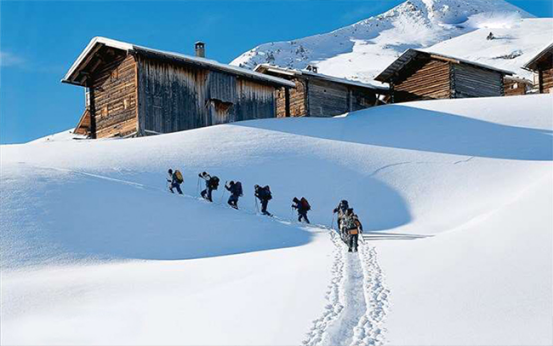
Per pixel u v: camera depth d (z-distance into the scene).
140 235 22.86
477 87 55.47
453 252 13.52
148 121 40.09
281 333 9.84
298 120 41.72
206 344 9.77
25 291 15.30
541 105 42.47
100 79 43.53
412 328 9.54
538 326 8.88
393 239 22.16
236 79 44.22
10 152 33.78
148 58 40.53
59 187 25.91
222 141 36.00
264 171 32.28
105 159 32.19
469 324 9.34
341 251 18.16
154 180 29.97
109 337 10.91
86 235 22.36
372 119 42.56
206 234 23.45
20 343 11.06
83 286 15.70
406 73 57.06
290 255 18.03
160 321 11.48
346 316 10.52
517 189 29.38
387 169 32.91
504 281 10.88
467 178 31.47
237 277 15.15
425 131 38.78
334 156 34.53
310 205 29.27
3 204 23.91
